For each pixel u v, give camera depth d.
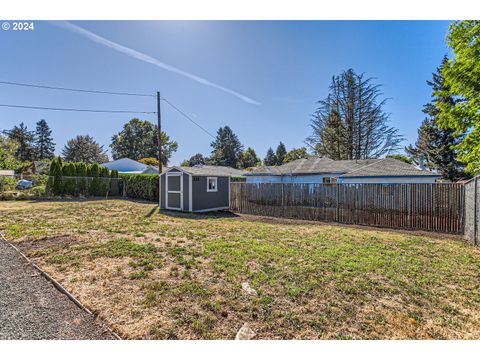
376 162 17.55
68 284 3.60
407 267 4.37
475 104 8.05
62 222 8.51
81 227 7.69
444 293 3.42
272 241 6.21
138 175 19.14
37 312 2.90
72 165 19.66
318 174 18.02
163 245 5.74
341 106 27.94
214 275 3.95
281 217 11.41
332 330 2.60
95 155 59.69
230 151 58.72
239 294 3.30
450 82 8.27
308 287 3.51
